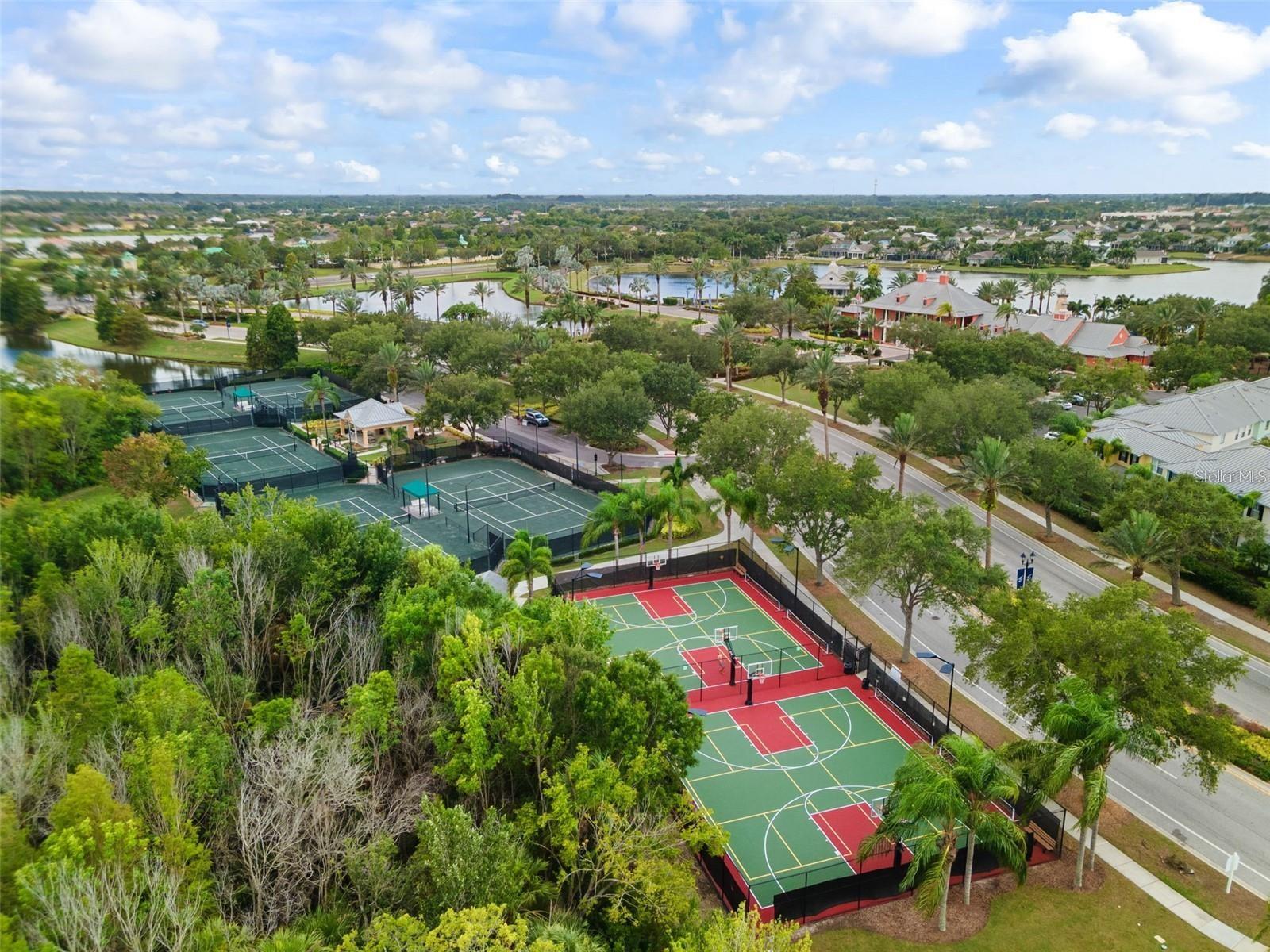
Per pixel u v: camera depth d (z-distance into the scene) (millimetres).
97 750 30922
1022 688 39188
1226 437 90000
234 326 184625
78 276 67500
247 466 96938
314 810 29812
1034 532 78562
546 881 31141
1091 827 36188
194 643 42562
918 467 97188
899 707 50688
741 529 80000
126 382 95750
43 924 21203
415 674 41438
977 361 113000
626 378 98812
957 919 34469
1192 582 67938
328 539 52750
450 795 35469
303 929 26047
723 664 56062
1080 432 93062
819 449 102812
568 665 38281
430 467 98938
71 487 69000
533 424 116312
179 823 27125
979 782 31938
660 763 34188
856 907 35219
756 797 43031
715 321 186875
